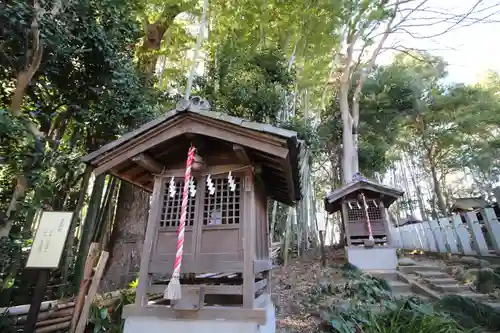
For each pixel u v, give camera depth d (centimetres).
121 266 598
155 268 282
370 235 800
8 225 346
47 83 442
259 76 690
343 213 864
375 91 1485
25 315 319
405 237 1158
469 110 1481
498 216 752
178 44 995
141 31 543
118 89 469
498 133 1650
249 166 297
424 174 1995
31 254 276
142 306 270
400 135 1800
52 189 424
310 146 804
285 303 575
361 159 1537
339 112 1544
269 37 916
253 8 862
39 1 332
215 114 277
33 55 350
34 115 446
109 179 626
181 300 263
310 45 989
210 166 310
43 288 271
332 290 607
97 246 350
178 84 872
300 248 1057
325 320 445
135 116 495
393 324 379
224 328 250
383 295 565
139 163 297
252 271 261
